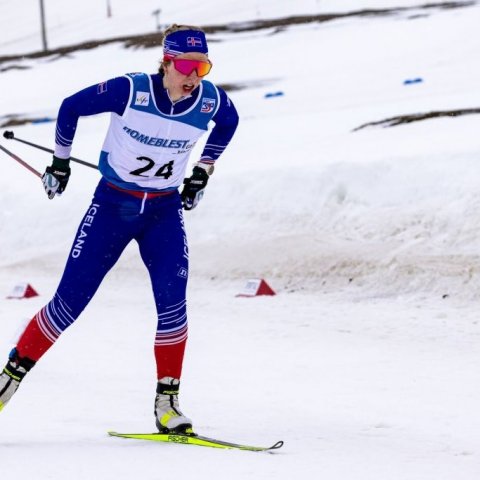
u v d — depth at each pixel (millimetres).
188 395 19656
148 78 14258
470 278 33625
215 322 30391
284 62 121938
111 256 14922
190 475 11922
